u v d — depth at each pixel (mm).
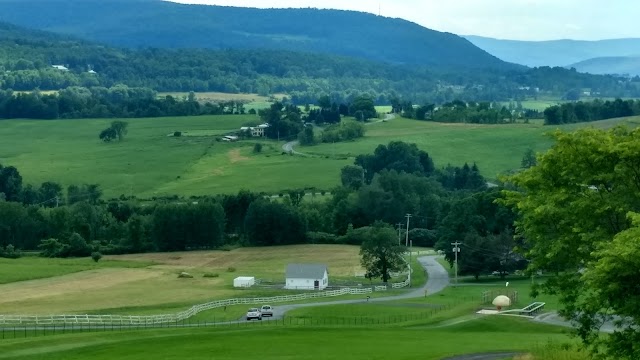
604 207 43094
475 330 84812
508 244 151625
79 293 127812
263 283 146375
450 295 129875
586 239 43406
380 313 106125
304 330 81812
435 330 84312
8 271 151625
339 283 149750
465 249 153125
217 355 64000
